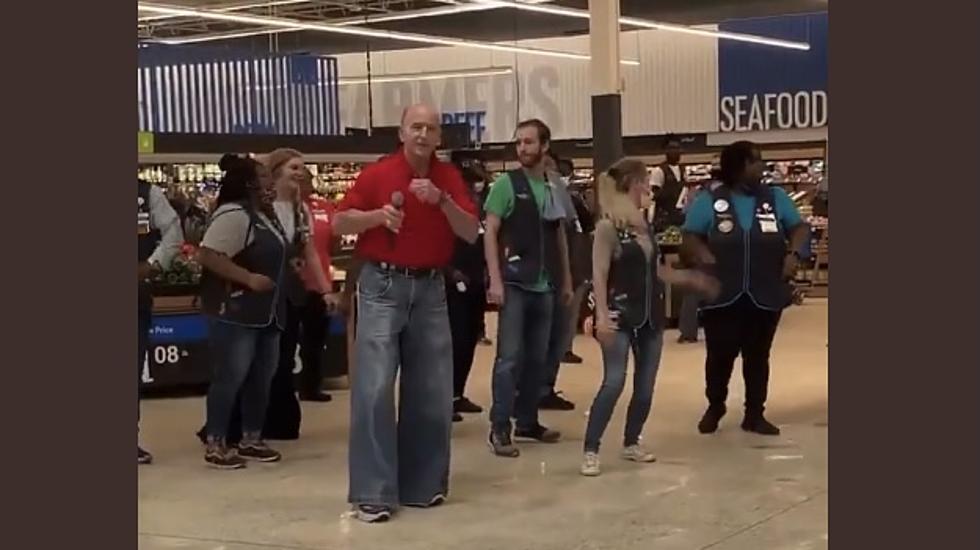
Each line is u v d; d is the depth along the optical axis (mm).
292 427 6980
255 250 6078
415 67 25297
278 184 6465
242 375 6152
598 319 5781
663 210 12500
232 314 6066
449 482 5699
